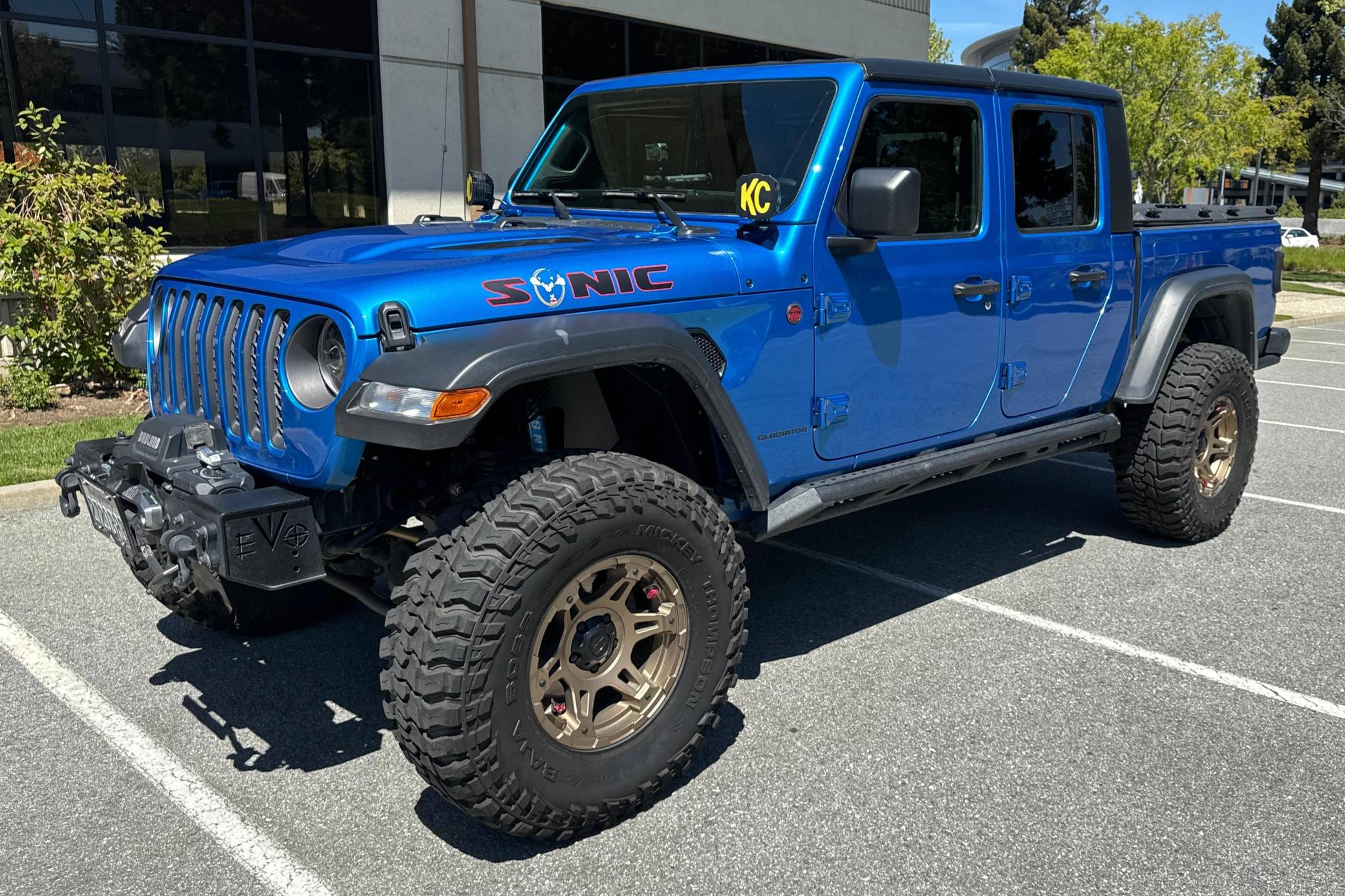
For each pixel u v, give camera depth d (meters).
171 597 3.74
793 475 3.48
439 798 3.05
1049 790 3.05
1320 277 26.78
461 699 2.48
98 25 9.25
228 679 3.79
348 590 3.23
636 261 3.02
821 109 3.48
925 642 4.10
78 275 7.82
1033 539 5.39
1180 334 4.88
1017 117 4.11
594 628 2.79
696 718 2.96
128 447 3.04
